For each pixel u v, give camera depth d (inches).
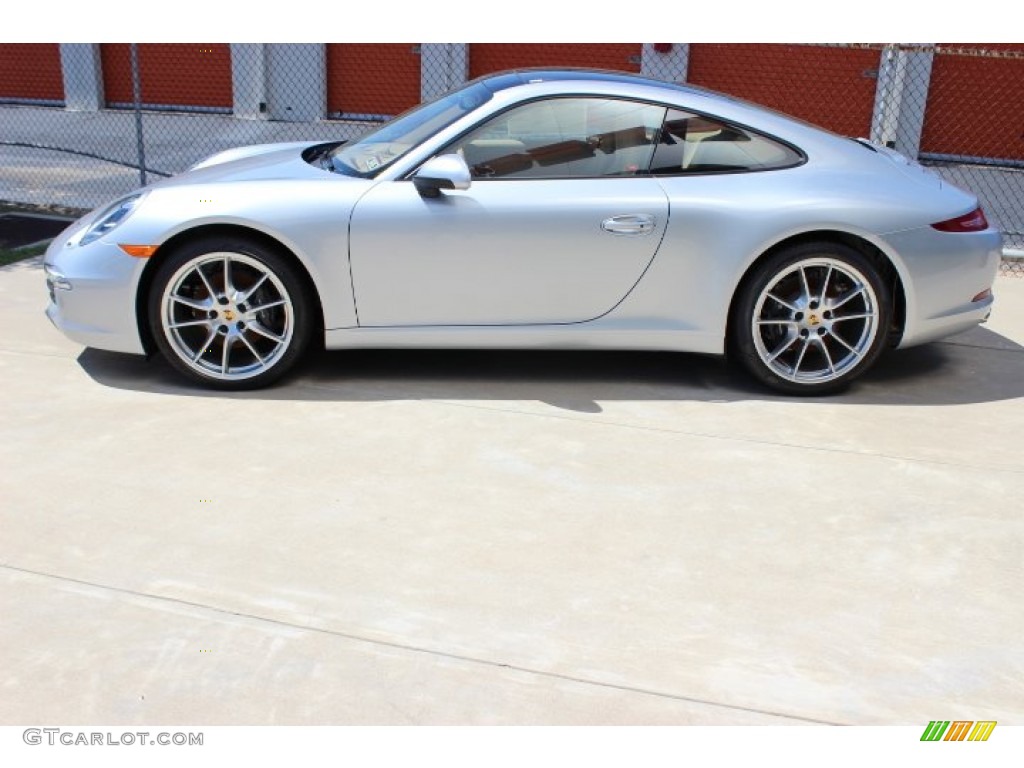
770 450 158.7
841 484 147.3
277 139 549.6
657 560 125.0
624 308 176.2
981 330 229.3
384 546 126.4
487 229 169.9
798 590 119.4
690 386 186.4
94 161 464.1
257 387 178.2
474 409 172.1
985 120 484.1
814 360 186.4
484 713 97.4
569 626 111.2
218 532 128.7
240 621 110.3
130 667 102.6
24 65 652.7
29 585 115.9
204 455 150.9
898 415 175.8
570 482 145.3
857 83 494.9
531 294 174.4
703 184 174.7
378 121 593.0
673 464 152.4
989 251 179.3
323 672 102.5
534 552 126.0
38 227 318.7
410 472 147.1
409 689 100.4
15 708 96.6
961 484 148.3
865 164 180.5
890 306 178.5
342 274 171.5
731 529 133.3
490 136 173.6
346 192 171.3
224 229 171.8
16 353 194.1
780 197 173.2
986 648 109.6
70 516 131.6
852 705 100.0
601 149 174.9
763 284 175.0
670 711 98.4
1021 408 180.9
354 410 170.2
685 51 515.5
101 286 172.6
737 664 105.7
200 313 176.9
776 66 506.0
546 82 176.7
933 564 126.2
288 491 140.2
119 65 632.4
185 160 476.1
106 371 185.9
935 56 479.5
